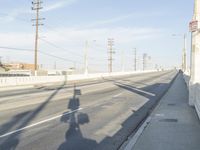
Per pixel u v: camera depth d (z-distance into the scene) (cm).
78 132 1148
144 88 3803
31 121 1377
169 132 1119
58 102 2195
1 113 1622
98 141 1005
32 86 4644
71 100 2352
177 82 4956
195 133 1101
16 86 4494
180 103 2061
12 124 1296
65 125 1289
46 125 1282
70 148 912
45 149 898
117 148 916
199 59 1867
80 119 1452
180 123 1305
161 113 1602
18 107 1889
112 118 1495
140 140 989
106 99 2461
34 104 2058
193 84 1881
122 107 1941
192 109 1759
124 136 1087
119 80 6372
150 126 1240
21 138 1036
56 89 3744
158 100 2373
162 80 5934
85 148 914
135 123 1356
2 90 3769
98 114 1627
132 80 6234
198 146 912
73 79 6944
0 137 1046
